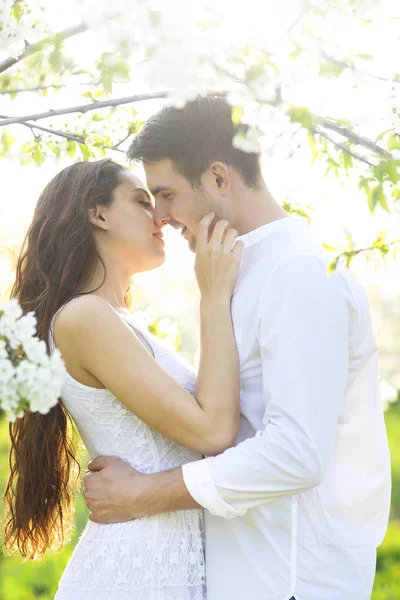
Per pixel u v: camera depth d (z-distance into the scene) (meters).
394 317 7.50
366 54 1.36
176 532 1.82
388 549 5.39
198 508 1.77
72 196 2.03
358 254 1.50
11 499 2.19
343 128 1.41
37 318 1.97
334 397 1.67
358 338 1.80
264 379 1.73
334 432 1.68
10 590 4.66
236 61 1.28
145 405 1.79
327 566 1.74
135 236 2.04
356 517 1.81
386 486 1.86
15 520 2.16
